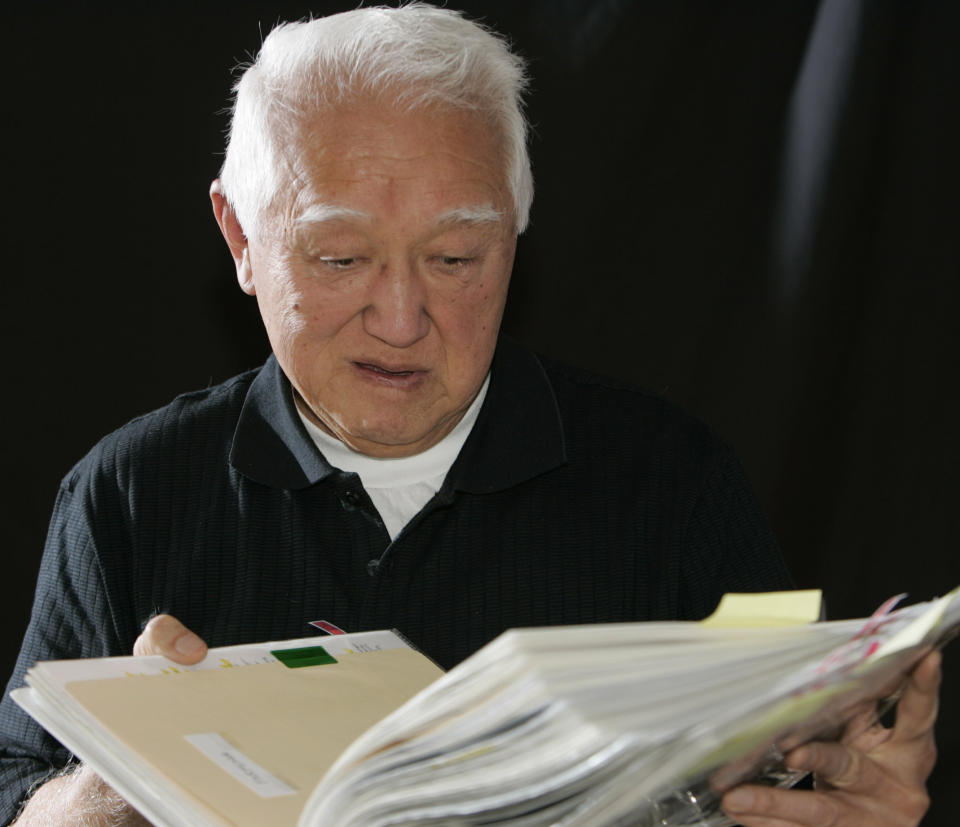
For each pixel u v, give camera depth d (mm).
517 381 1264
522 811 610
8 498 1914
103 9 1859
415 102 1010
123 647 1201
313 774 738
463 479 1180
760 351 1993
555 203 1975
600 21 1938
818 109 1942
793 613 660
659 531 1223
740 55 1948
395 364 1072
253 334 1952
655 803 683
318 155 1014
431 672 937
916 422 1994
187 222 1920
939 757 1974
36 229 1885
